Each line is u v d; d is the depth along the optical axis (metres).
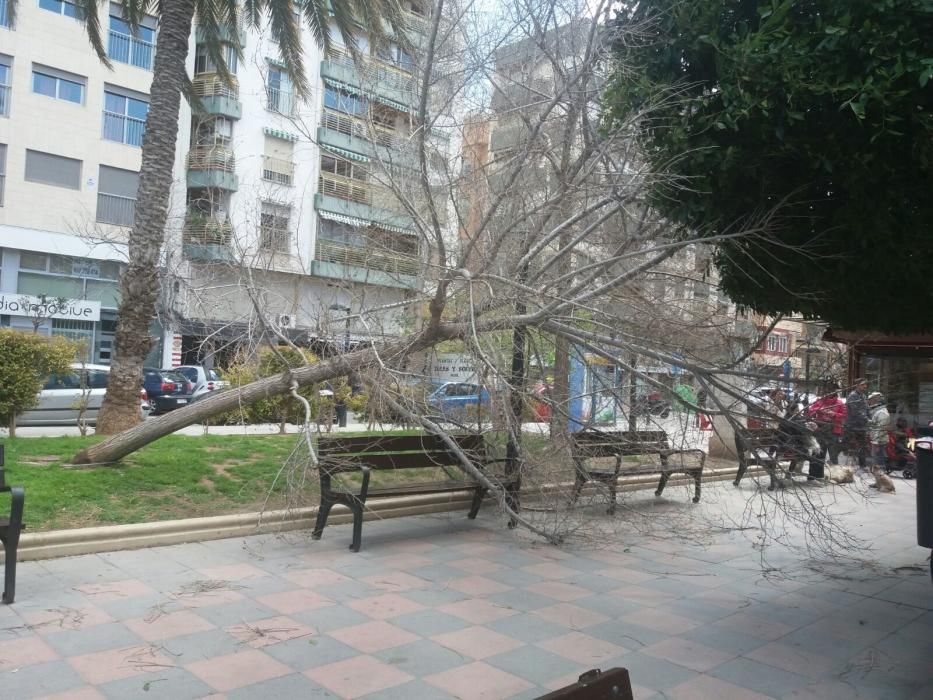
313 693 3.84
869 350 11.80
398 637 4.68
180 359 26.92
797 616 5.53
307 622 4.87
